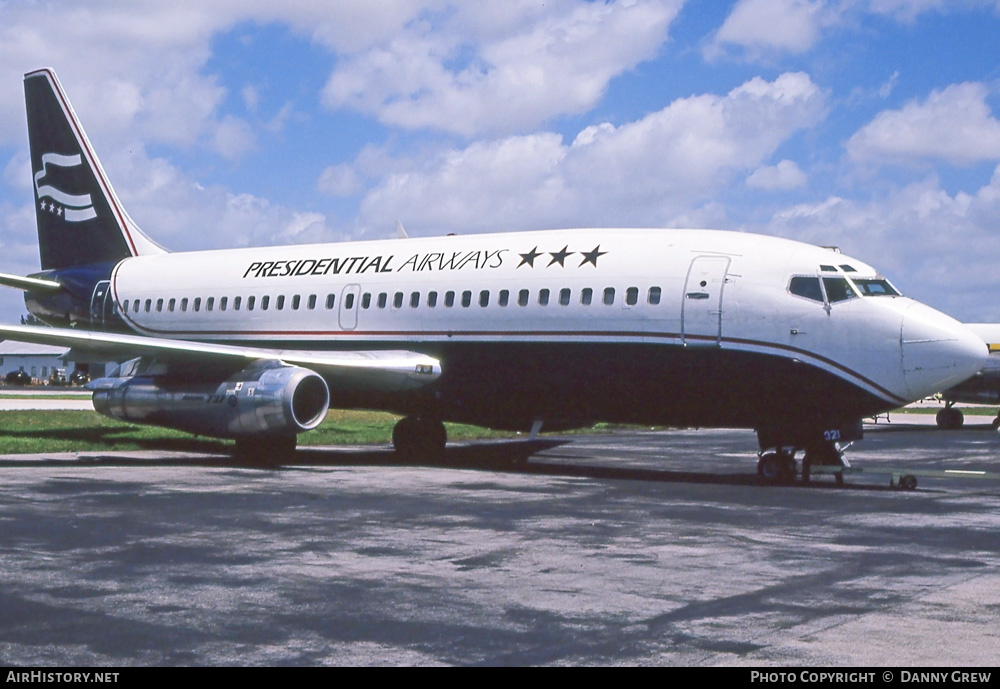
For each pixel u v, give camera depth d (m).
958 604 7.74
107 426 27.55
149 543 10.27
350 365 18.84
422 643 6.67
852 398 16.00
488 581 8.53
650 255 17.50
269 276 22.20
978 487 16.27
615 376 17.42
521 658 6.35
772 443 16.95
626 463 20.66
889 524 11.89
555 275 18.17
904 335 15.59
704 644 6.64
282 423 18.05
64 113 26.67
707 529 11.42
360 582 8.47
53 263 26.84
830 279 16.16
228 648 6.53
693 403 17.02
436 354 19.38
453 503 13.59
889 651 6.47
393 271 20.34
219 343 22.58
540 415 18.86
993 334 39.69
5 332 17.89
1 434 24.86
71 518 11.92
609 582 8.51
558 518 12.22
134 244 25.78
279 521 11.83
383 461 20.39
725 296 16.50
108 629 6.96
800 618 7.31
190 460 19.95
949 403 36.50
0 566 9.05
